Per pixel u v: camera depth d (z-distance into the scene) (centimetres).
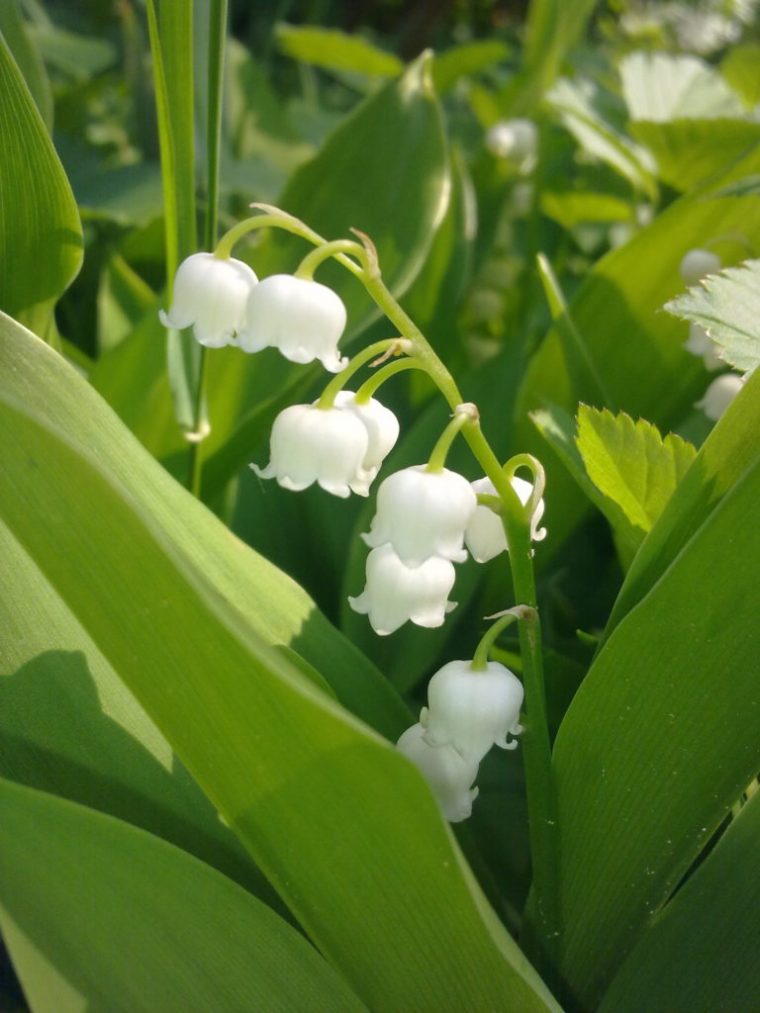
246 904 6
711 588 6
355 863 6
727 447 7
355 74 28
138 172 16
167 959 7
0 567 7
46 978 6
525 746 7
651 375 12
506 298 18
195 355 10
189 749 6
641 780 7
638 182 16
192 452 10
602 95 21
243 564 8
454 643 11
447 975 6
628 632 6
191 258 7
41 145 8
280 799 6
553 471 11
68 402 7
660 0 32
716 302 8
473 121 25
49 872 6
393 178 11
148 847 6
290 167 20
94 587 6
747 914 7
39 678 7
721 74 18
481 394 12
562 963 8
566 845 7
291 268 11
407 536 6
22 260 8
